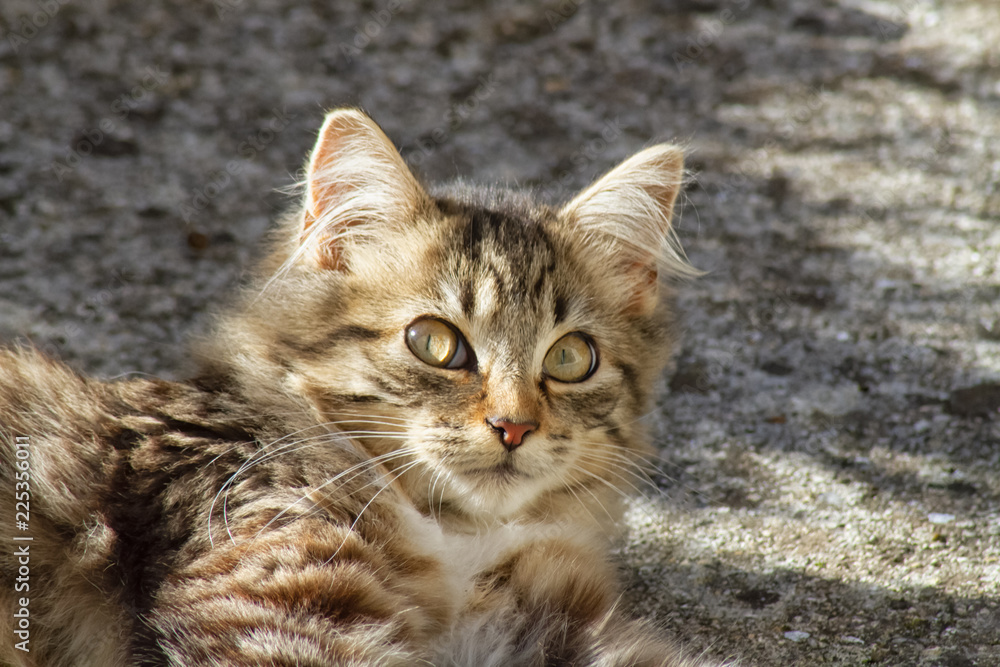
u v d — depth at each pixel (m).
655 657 2.80
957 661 2.82
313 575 2.48
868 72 7.38
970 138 6.54
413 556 2.85
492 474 2.91
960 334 4.73
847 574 3.25
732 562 3.36
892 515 3.56
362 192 3.07
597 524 3.31
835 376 4.48
